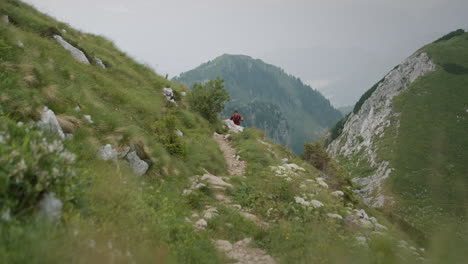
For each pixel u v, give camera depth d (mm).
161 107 15844
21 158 3637
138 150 8500
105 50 18016
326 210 7957
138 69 19391
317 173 15984
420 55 134375
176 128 13867
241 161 15578
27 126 5051
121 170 7121
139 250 4129
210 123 21281
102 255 3516
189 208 7781
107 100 11633
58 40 13133
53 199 3801
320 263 4598
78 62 12727
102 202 4898
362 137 136750
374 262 3395
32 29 12539
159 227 5203
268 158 15984
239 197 9570
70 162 4414
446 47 122125
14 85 6801
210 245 5637
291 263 5293
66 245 3273
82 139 7262
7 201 3293
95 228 4066
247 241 6469
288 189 9688
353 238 5648
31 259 2848
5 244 2910
